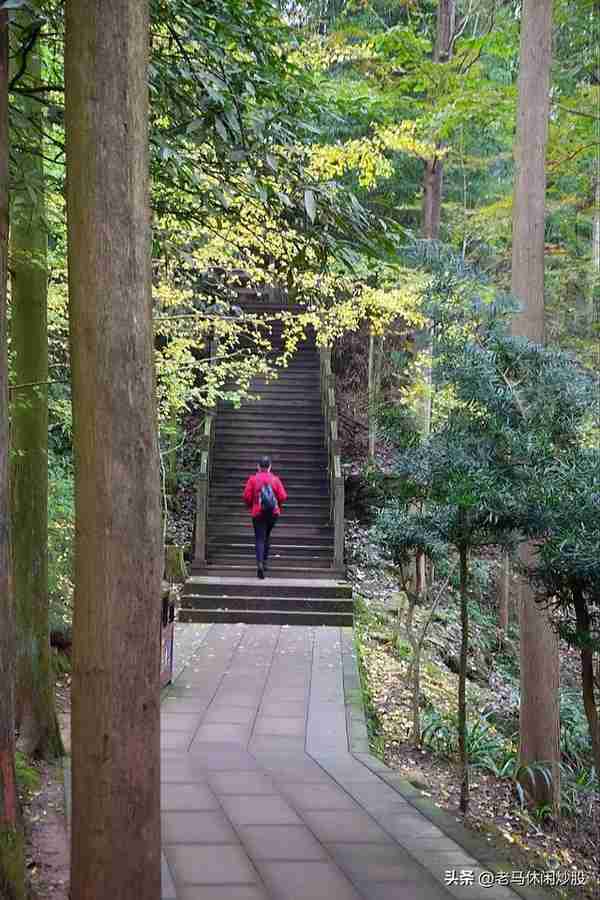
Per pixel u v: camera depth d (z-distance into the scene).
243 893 3.60
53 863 3.78
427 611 12.39
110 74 2.52
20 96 4.82
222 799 4.91
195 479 15.04
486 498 4.40
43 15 3.78
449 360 5.09
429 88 10.73
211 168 5.49
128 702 2.48
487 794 6.47
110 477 2.48
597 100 9.95
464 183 15.02
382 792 5.11
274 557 12.68
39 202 4.95
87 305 2.50
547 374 4.73
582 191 12.93
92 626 2.48
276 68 4.60
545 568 4.12
